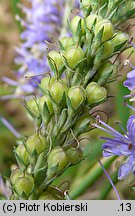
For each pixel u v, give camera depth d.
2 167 0.26
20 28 0.28
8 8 0.32
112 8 0.13
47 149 0.13
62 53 0.13
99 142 0.22
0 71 0.30
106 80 0.13
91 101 0.13
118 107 0.21
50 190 0.14
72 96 0.12
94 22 0.13
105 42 0.13
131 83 0.14
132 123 0.14
